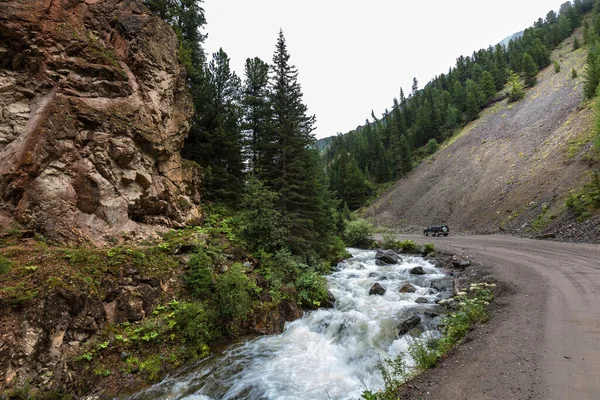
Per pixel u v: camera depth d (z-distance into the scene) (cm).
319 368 827
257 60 2394
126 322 826
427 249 2403
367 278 1703
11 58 1008
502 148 4659
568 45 8588
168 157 1419
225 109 2100
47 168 952
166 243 1109
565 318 754
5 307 637
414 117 9950
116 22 1298
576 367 521
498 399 460
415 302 1291
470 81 8681
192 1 1956
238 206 1805
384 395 510
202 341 905
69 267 796
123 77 1215
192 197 1636
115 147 1111
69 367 670
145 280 927
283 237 1518
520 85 6719
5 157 920
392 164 7662
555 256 1566
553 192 2750
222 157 1966
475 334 738
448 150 6259
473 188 4284
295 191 1834
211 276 1061
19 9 1016
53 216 927
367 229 3147
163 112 1394
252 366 845
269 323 1077
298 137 1866
